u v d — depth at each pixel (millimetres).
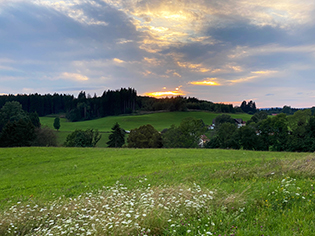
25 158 26016
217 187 8867
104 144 79875
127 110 184750
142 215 5820
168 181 12109
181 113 161375
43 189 14797
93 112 184000
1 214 7480
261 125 53000
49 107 191250
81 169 20469
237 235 4688
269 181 8766
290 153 25891
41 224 6422
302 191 7082
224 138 61625
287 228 4895
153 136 64750
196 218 5918
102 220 5590
